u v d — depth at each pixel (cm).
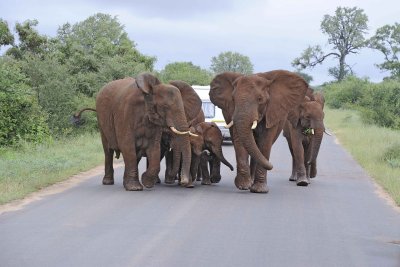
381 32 9819
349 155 2480
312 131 1591
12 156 1919
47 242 884
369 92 5175
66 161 1800
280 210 1192
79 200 1251
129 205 1203
